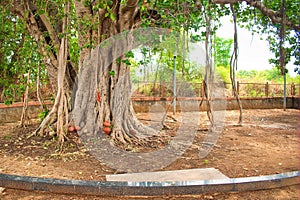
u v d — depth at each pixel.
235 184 4.32
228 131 9.33
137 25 7.32
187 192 4.22
